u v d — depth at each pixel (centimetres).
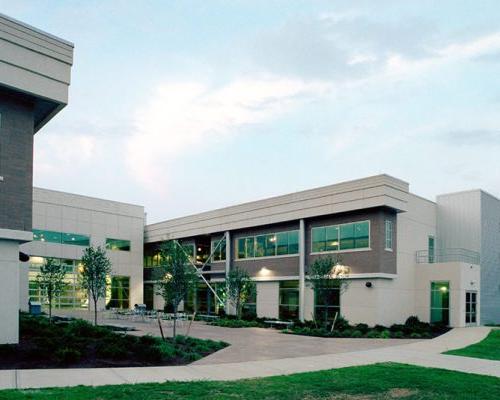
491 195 3700
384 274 2905
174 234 4553
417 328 2723
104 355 1398
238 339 2197
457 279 3062
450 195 3647
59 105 1658
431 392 1046
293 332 2598
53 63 1616
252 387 1057
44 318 2548
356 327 2762
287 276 3453
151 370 1252
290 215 3428
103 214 4506
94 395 913
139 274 4778
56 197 4138
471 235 3512
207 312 4041
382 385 1108
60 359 1284
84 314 3728
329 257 2848
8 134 1524
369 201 2953
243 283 3350
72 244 4206
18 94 1554
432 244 3584
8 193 1499
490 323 3534
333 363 1473
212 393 979
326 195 3203
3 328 1442
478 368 1414
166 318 3209
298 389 1051
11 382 1020
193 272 1922
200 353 1666
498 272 3747
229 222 3966
